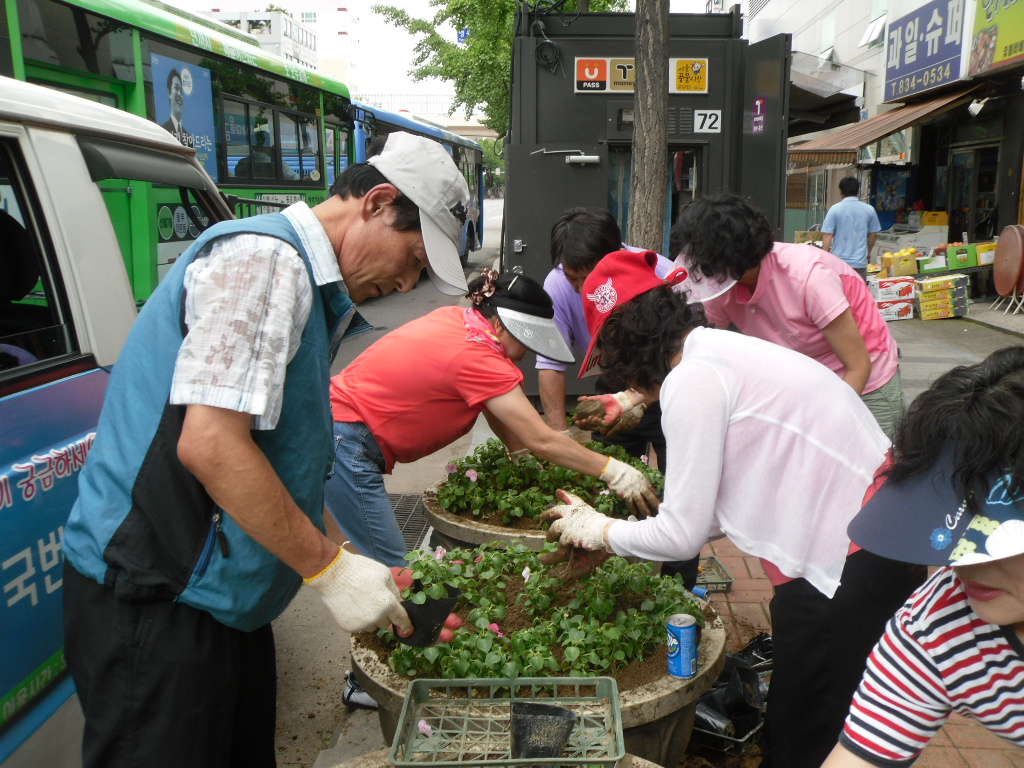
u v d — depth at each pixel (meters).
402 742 1.94
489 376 2.89
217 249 1.69
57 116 2.57
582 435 5.17
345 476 3.12
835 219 10.96
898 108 16.28
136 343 1.75
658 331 2.16
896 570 2.08
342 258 1.89
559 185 7.14
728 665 3.00
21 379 2.24
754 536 2.10
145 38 8.09
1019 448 1.05
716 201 2.83
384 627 1.97
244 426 1.59
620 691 2.24
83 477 1.79
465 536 3.37
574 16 7.07
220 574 1.74
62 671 2.28
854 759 1.41
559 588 2.70
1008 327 10.88
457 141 22.34
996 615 1.19
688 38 7.17
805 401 2.04
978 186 14.45
